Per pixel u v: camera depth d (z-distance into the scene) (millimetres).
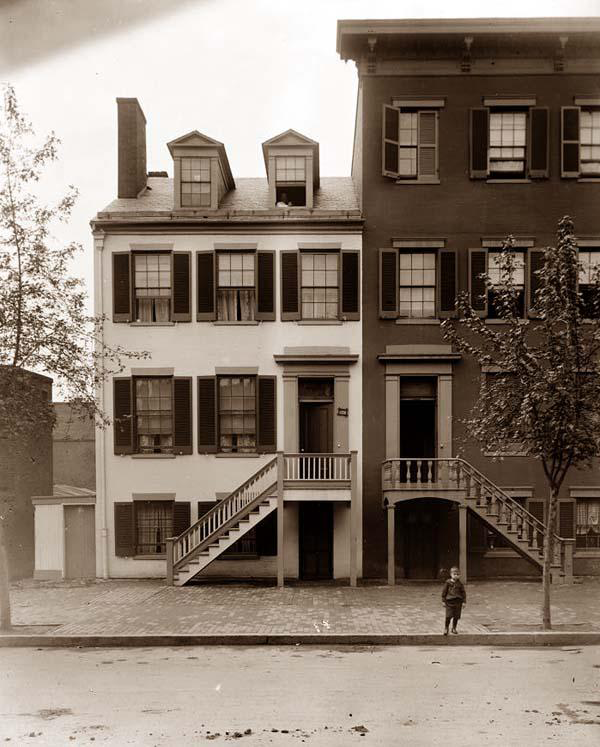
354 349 22562
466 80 22812
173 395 22656
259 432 22438
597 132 22906
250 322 22719
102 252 23016
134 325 22812
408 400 22609
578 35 21984
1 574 15477
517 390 15312
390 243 22734
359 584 21016
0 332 15672
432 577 22062
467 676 11250
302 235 22859
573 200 22641
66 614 16906
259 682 10930
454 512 22000
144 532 22672
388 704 9484
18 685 10875
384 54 22797
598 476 21891
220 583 21484
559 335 15133
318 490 20484
